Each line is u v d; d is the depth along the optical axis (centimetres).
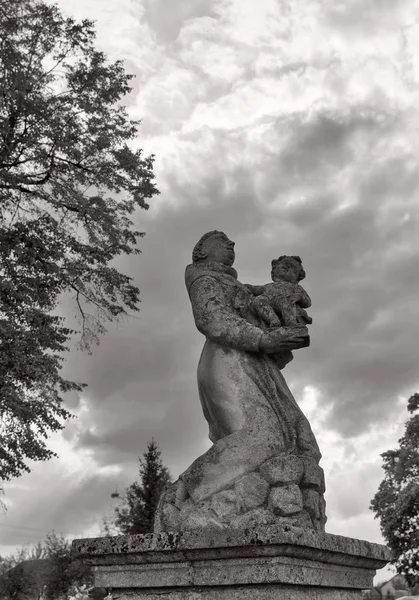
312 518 443
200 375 483
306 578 404
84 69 2078
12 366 1873
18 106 1958
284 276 523
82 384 1994
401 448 3884
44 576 4959
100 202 2058
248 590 396
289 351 507
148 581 421
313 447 471
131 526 4172
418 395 3900
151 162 2152
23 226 1992
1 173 1938
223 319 477
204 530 405
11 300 1936
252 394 465
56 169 2053
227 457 446
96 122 2062
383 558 470
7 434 1919
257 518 421
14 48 1986
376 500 3875
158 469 4303
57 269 2006
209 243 520
